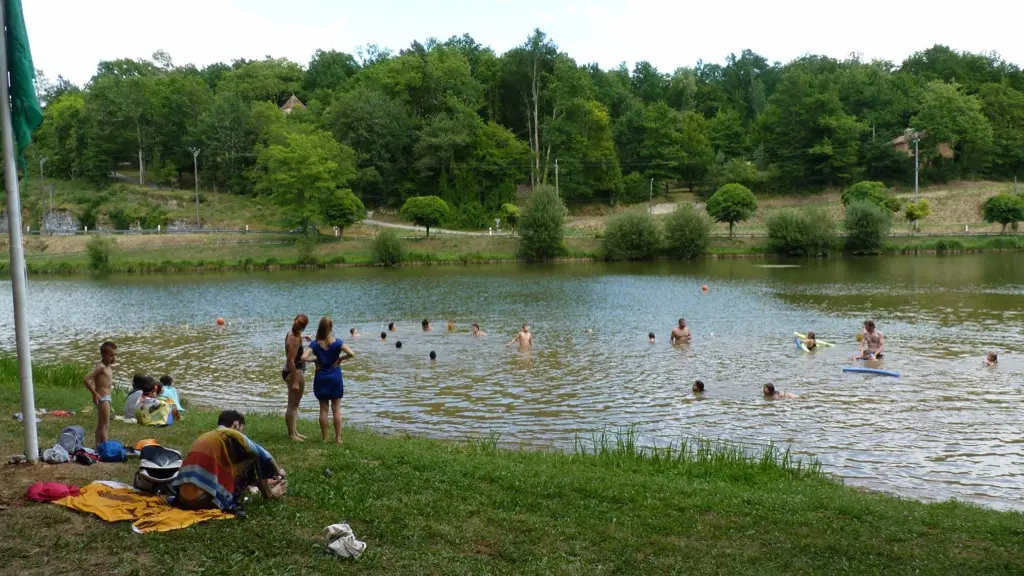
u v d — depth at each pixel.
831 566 8.91
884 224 88.56
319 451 13.45
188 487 9.77
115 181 133.12
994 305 44.91
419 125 129.62
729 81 177.62
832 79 142.75
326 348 14.37
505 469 12.80
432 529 9.55
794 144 130.88
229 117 128.62
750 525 10.28
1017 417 20.55
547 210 89.31
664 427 20.03
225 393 25.00
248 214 116.12
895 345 32.25
